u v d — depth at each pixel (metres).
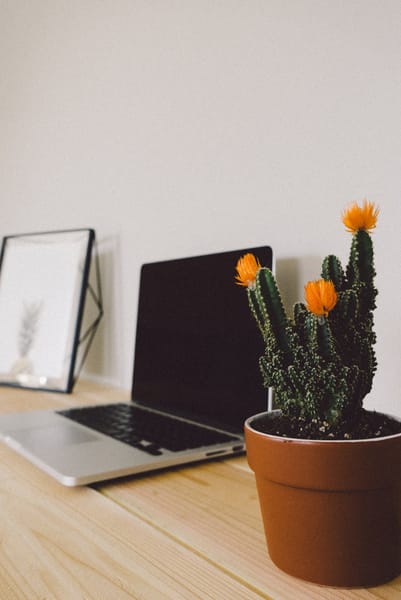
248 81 0.78
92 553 0.39
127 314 1.05
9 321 1.17
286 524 0.35
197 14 0.88
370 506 0.34
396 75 0.59
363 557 0.34
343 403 0.35
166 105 0.95
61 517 0.45
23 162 1.44
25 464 0.59
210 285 0.75
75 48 1.22
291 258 0.71
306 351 0.37
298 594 0.34
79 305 1.07
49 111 1.32
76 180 1.22
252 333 0.67
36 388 1.06
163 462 0.56
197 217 0.88
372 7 0.61
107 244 1.11
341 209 0.65
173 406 0.79
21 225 1.46
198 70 0.87
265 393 0.64
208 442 0.62
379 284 0.60
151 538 0.41
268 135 0.74
